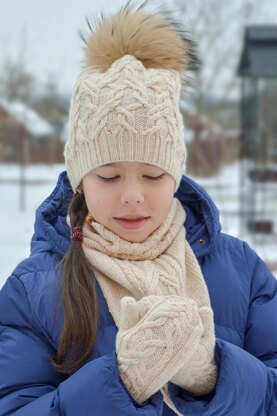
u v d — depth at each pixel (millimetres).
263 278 1625
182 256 1469
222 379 1306
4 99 20547
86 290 1417
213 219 1584
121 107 1433
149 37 1526
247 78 9672
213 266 1586
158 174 1456
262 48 8820
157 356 1214
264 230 9258
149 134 1438
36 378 1403
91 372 1254
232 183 18000
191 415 1322
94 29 1588
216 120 18859
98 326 1410
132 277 1394
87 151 1469
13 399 1371
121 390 1229
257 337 1546
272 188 11383
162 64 1547
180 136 1536
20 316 1465
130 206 1422
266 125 11219
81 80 1519
